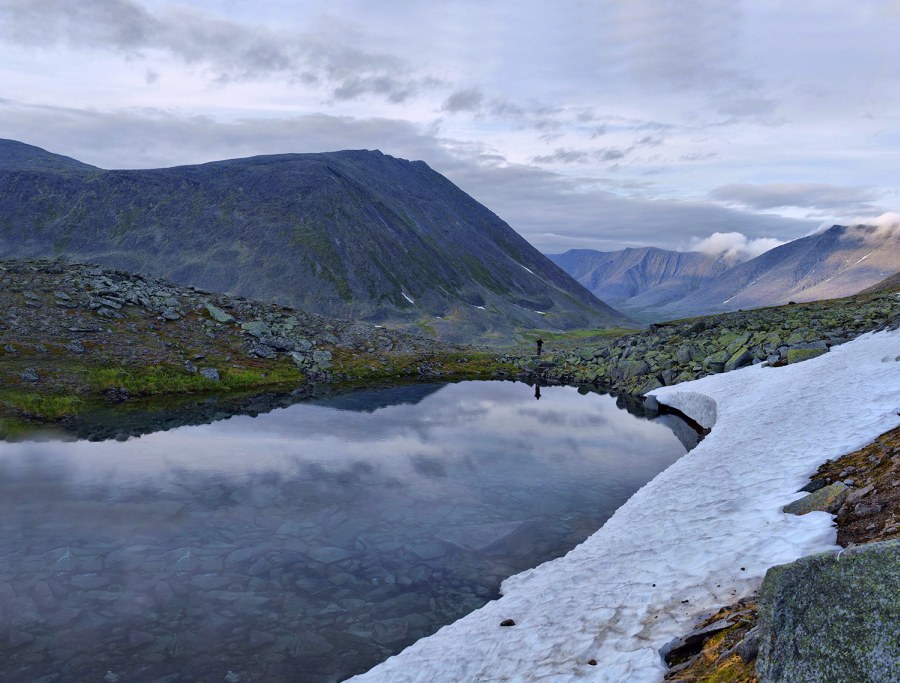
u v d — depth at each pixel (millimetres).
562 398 40312
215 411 31406
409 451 24203
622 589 9680
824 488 10406
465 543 14977
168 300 50469
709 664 5793
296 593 12406
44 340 36719
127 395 32969
